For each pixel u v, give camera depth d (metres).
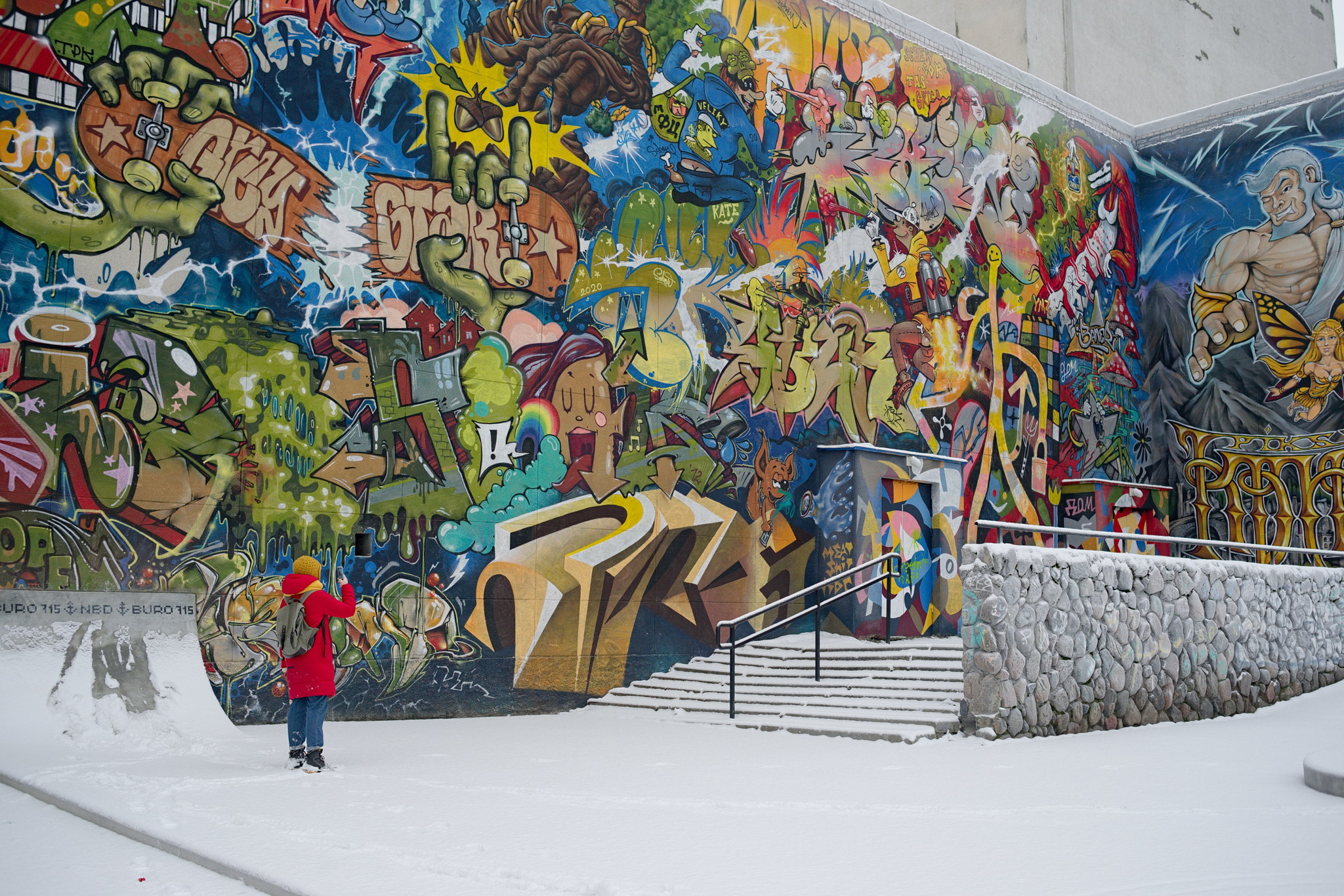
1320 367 20.92
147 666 11.33
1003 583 11.59
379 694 13.28
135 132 12.23
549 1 15.57
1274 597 15.78
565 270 15.34
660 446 16.00
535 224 15.12
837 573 17.16
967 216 20.23
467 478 14.18
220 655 12.16
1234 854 6.02
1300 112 21.53
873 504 17.73
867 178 18.88
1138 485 21.84
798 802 7.65
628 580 15.48
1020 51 26.94
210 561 12.23
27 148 11.60
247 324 12.75
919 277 19.38
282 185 13.14
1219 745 11.04
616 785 8.39
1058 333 21.47
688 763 9.66
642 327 16.00
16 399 11.34
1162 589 13.77
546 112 15.38
